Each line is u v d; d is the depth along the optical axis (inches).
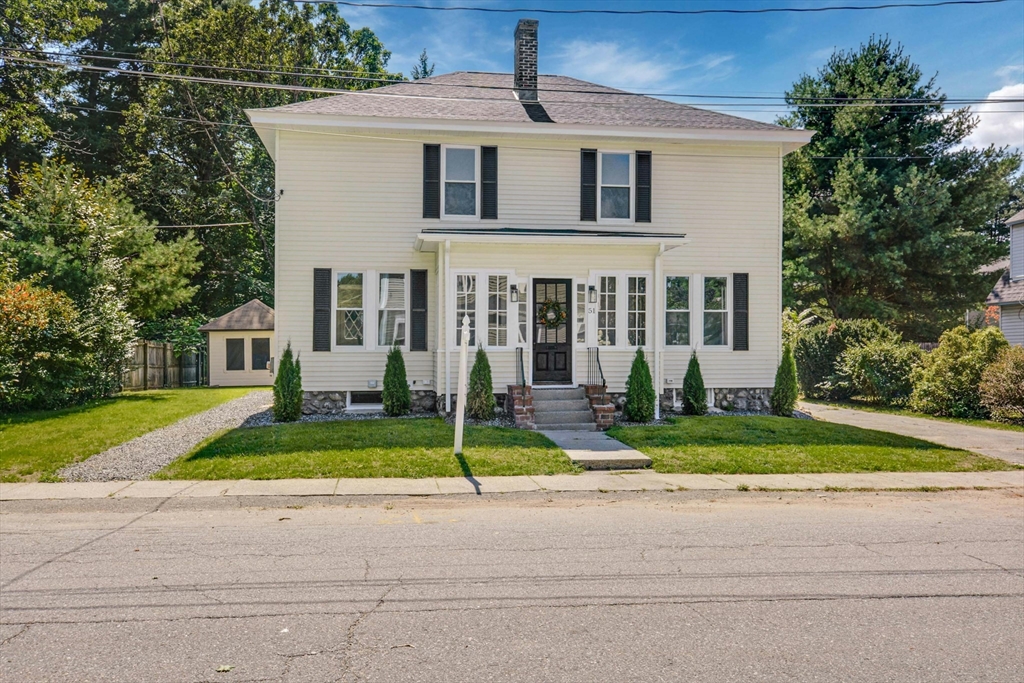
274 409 571.5
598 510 330.3
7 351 570.6
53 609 199.0
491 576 230.5
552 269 607.5
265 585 220.1
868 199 1186.0
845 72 1274.6
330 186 626.8
